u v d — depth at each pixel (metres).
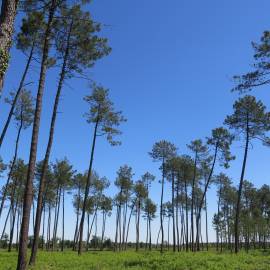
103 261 29.69
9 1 6.77
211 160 52.03
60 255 35.88
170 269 23.67
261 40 19.77
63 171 57.44
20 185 54.03
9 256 33.81
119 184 67.75
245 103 38.03
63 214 65.12
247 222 73.44
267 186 80.38
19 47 25.44
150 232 77.94
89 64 26.19
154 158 56.56
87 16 25.14
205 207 70.56
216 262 25.58
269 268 23.52
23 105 35.62
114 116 36.81
